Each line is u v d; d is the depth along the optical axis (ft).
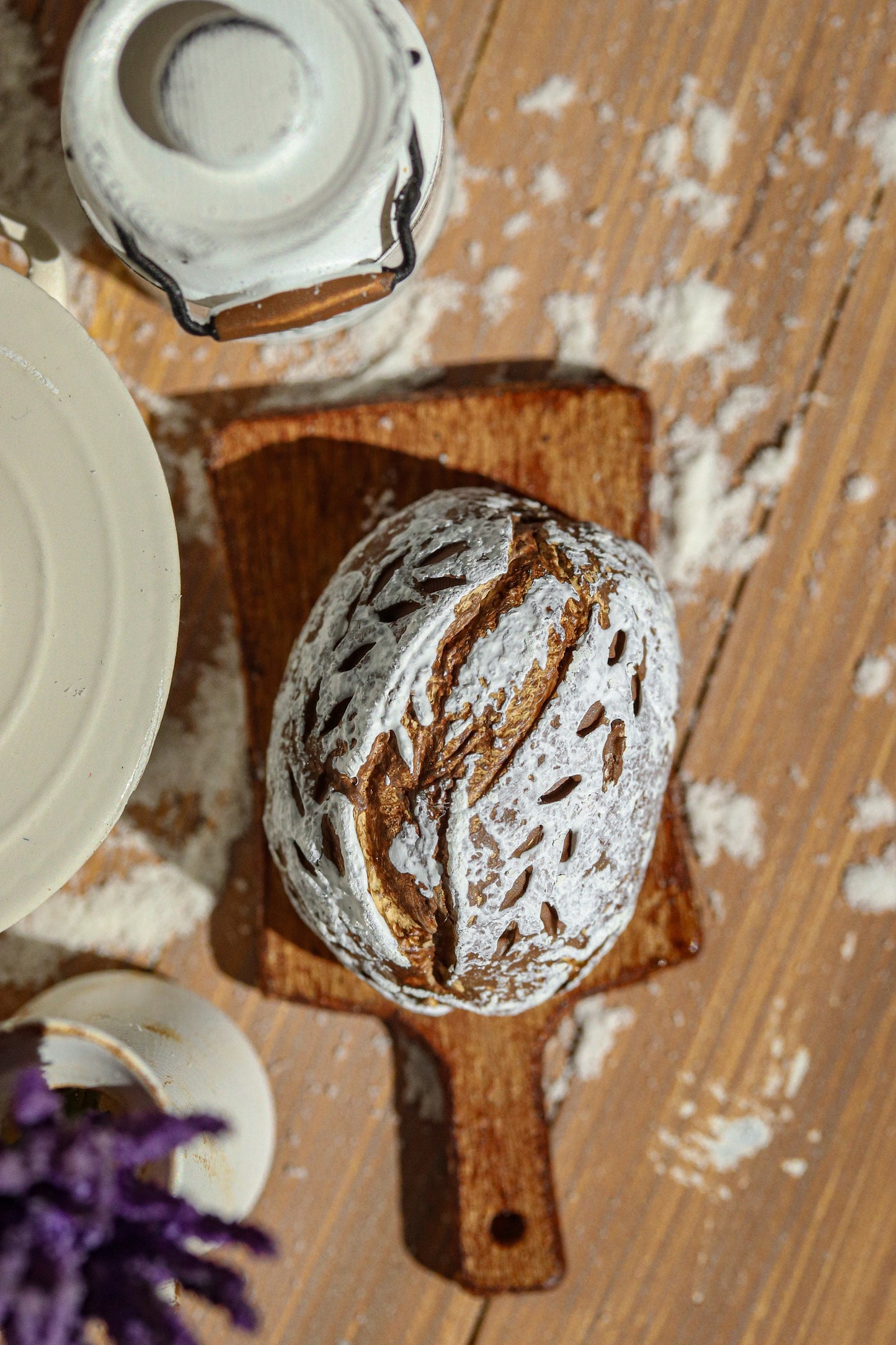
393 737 0.48
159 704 0.47
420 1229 0.55
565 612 0.48
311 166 0.47
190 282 0.48
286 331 0.50
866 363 0.55
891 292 0.55
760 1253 0.55
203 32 0.46
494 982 0.49
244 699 0.53
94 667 0.47
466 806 0.48
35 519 0.47
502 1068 0.53
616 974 0.53
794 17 0.54
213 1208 0.50
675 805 0.53
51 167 0.54
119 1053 0.48
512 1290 0.53
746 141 0.54
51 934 0.54
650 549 0.53
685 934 0.53
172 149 0.47
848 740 0.55
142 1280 0.43
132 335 0.54
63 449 0.47
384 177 0.47
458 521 0.50
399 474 0.53
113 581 0.47
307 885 0.49
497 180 0.54
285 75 0.46
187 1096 0.49
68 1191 0.43
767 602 0.55
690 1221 0.55
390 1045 0.55
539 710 0.48
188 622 0.55
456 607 0.48
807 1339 0.55
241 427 0.52
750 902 0.55
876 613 0.55
